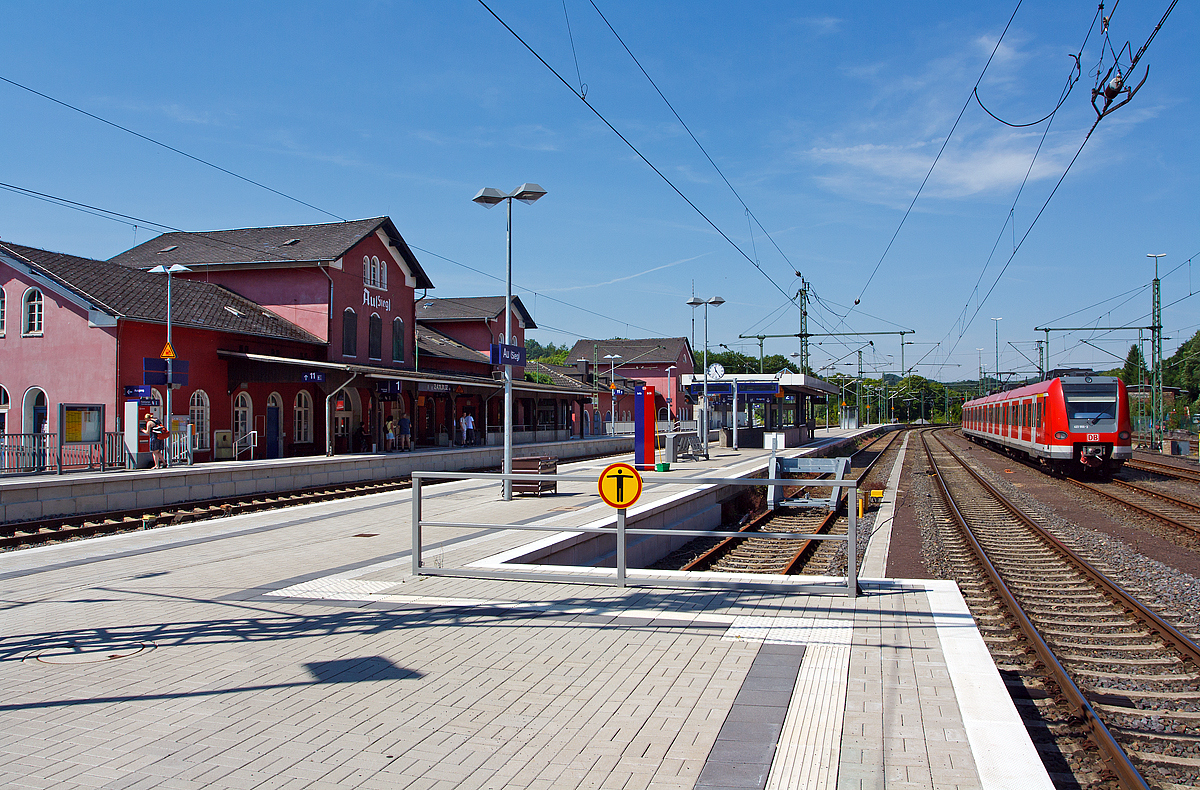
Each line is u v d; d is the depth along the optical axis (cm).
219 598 816
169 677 567
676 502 1532
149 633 684
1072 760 495
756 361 11519
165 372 2400
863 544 1403
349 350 3183
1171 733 543
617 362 7412
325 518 1507
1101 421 2444
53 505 1548
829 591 785
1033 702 594
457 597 800
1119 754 470
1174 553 1206
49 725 480
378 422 3253
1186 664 686
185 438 2205
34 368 2367
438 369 4047
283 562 1030
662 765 415
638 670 568
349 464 2361
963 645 614
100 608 781
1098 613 873
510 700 513
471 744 446
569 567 918
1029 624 759
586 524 1245
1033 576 1077
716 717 478
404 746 445
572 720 479
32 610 776
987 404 4028
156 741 455
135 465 2048
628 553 1295
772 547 1462
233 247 3278
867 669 559
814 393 4862
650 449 2542
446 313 4812
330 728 471
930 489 2292
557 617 716
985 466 3095
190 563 1033
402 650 623
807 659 584
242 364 2645
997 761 408
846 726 459
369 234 3256
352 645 638
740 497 2131
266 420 2816
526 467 1833
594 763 420
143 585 893
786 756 422
